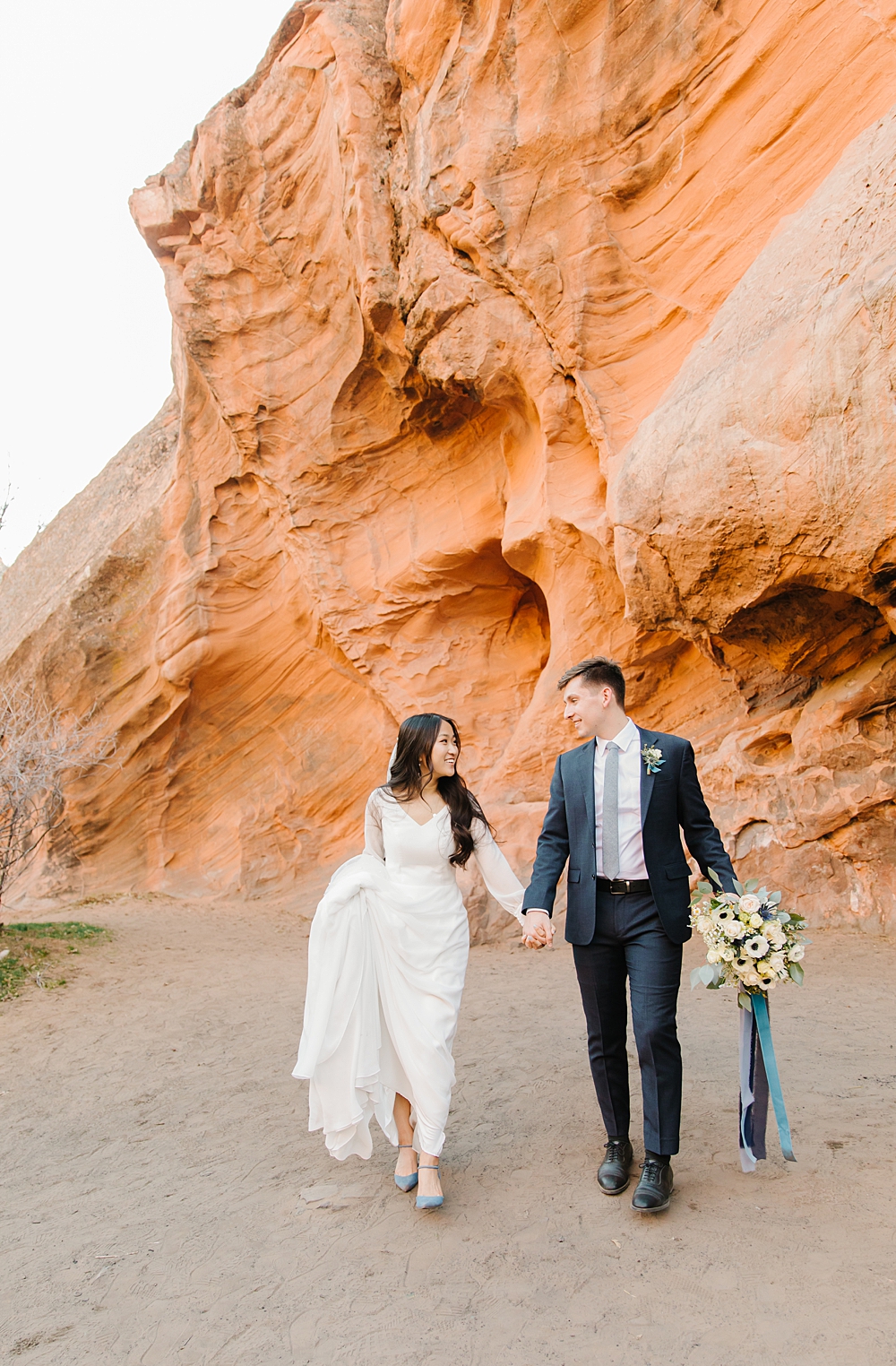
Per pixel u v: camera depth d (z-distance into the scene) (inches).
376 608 384.8
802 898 236.8
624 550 221.5
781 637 224.1
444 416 348.8
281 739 449.4
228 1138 141.6
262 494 411.8
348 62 318.7
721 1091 137.2
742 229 235.3
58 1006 233.5
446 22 289.1
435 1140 107.4
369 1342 83.8
